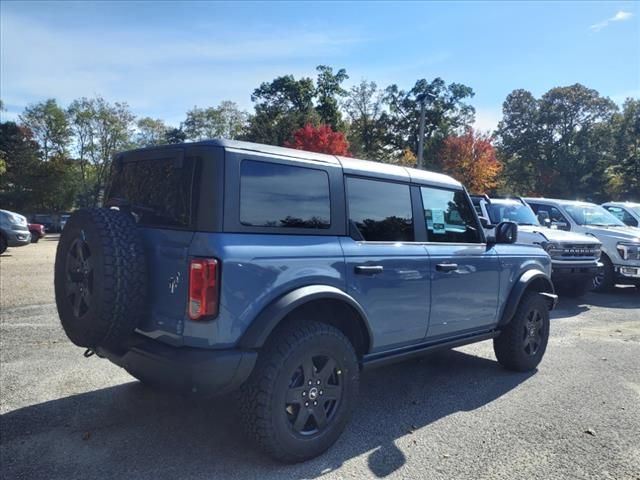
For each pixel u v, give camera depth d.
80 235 3.14
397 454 3.38
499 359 5.30
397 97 51.94
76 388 4.43
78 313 3.16
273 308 2.99
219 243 2.88
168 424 3.74
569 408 4.27
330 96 50.19
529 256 5.34
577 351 6.18
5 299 8.33
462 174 38.38
